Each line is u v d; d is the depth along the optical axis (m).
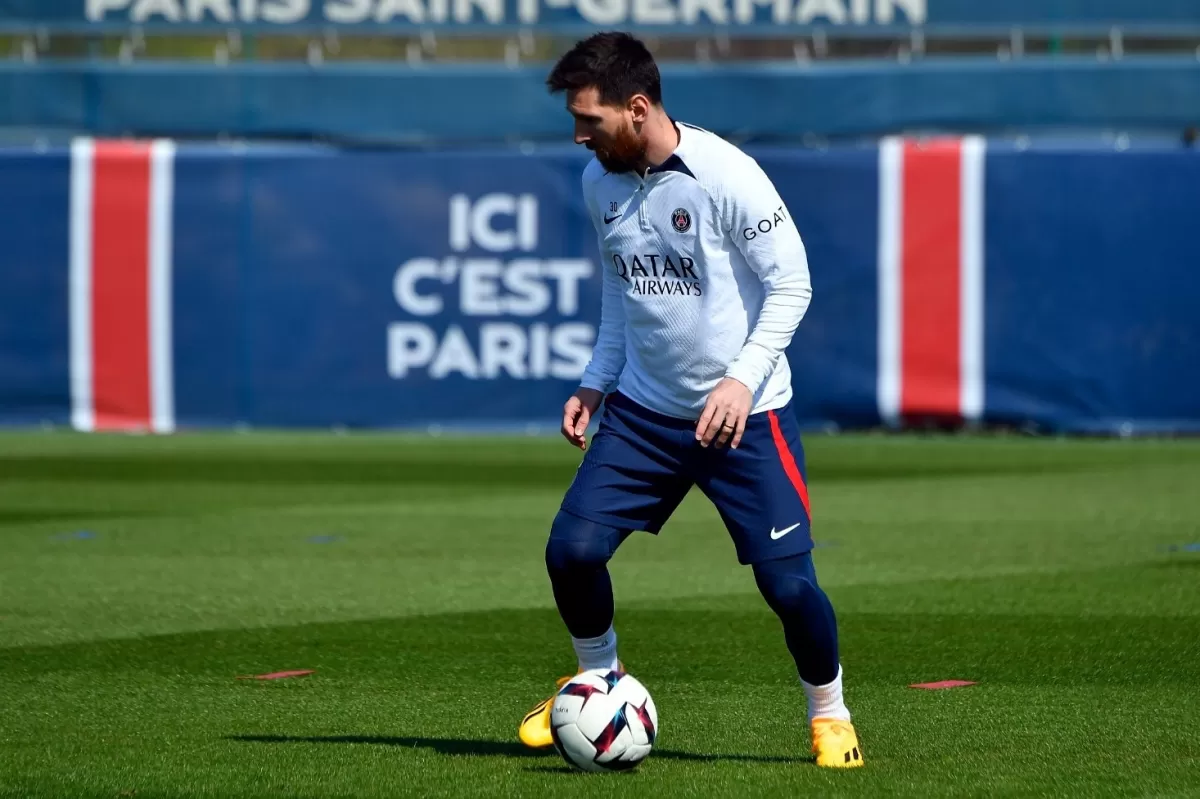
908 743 15.46
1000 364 50.62
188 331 52.53
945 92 53.62
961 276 50.59
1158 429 50.38
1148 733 15.86
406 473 42.59
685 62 56.50
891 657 19.91
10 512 35.03
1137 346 50.31
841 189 50.84
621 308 15.29
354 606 23.78
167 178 52.31
